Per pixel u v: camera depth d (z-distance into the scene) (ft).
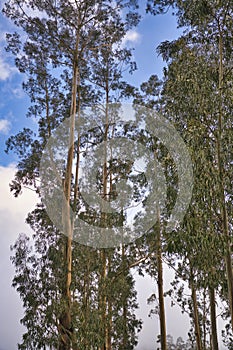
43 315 36.96
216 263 26.22
